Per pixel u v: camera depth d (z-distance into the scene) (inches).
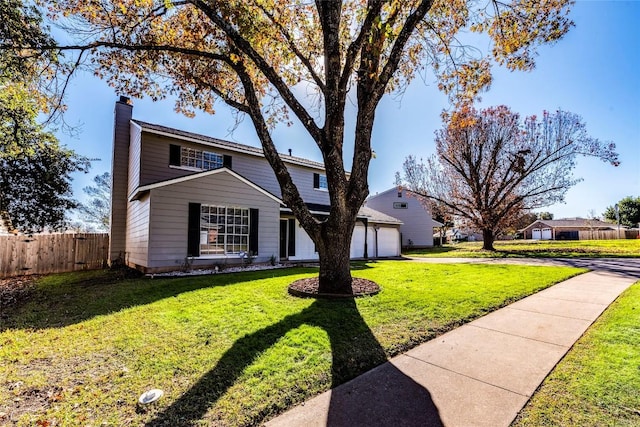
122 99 527.8
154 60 284.8
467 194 878.4
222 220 408.5
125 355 134.0
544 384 105.0
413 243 1195.9
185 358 128.4
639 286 267.3
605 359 122.2
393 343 141.6
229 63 254.5
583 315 184.9
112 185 512.4
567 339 146.2
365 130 240.8
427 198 968.9
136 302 223.5
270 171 592.7
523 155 782.5
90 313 203.6
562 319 178.2
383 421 85.7
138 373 117.2
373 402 95.7
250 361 123.6
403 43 232.5
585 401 94.0
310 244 573.0
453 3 273.7
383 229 771.4
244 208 425.7
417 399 97.0
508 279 303.3
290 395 100.1
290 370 116.3
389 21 229.0
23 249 449.4
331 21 230.5
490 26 277.4
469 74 299.3
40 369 124.1
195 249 375.9
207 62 296.8
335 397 99.3
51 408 96.4
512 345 140.7
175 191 365.7
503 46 275.0
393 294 230.5
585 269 383.9
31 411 95.3
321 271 232.5
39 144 499.2
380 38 229.6
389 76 234.1
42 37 268.1
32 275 444.5
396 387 104.8
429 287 259.1
